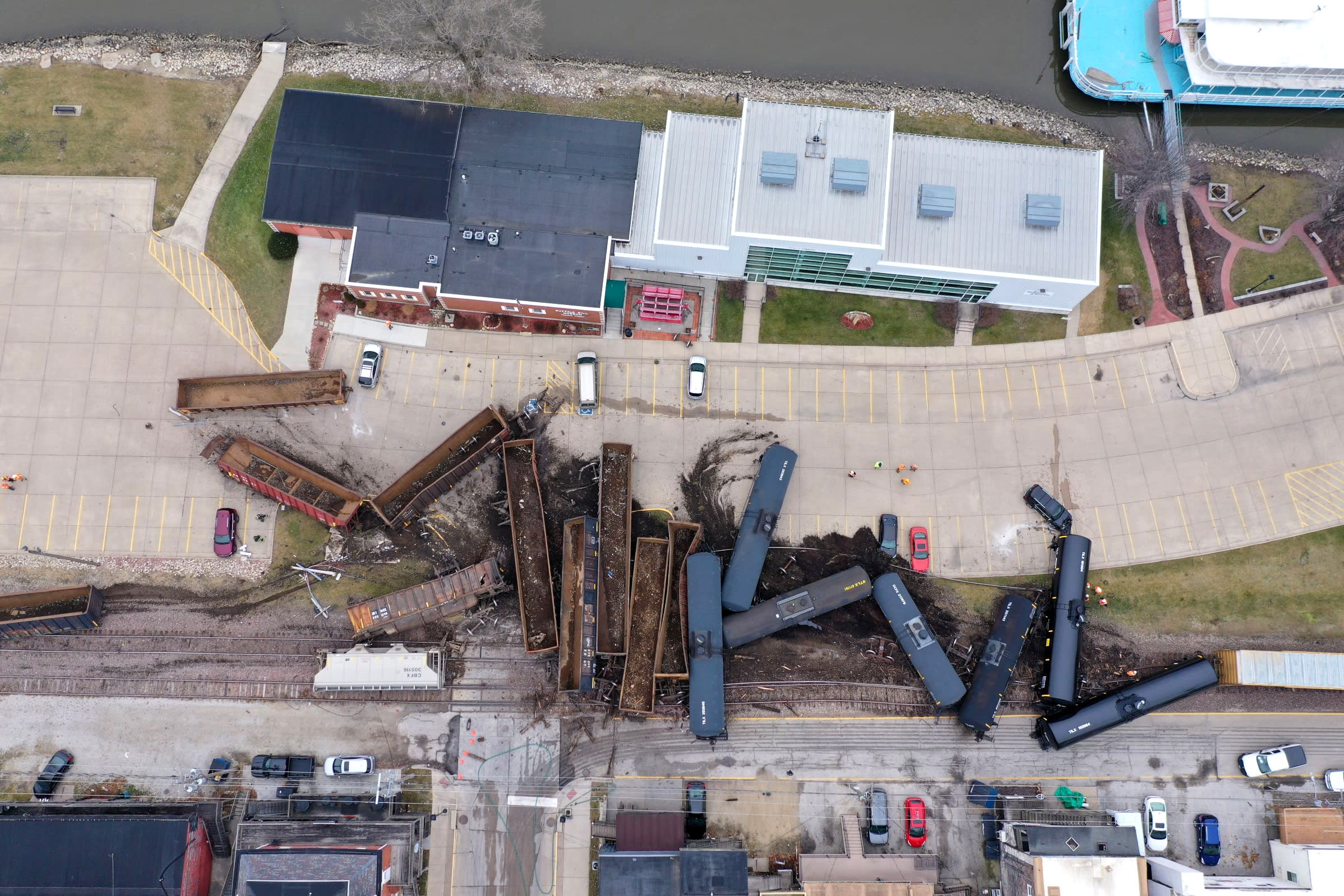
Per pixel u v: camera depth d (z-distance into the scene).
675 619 67.25
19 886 60.56
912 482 70.25
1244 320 72.25
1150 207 73.75
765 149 66.06
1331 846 62.84
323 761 65.81
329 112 71.12
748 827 65.31
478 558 68.81
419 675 64.56
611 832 65.19
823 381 71.75
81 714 66.25
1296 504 69.69
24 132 74.00
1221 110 77.12
